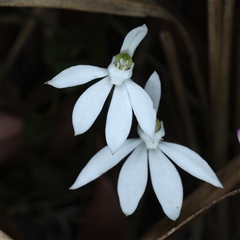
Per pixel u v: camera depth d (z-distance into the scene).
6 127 0.21
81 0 0.17
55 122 0.21
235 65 0.19
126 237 0.19
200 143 0.21
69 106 0.21
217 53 0.18
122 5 0.18
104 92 0.15
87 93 0.15
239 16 0.18
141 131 0.16
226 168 0.17
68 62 0.21
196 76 0.20
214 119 0.19
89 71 0.15
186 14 0.21
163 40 0.18
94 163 0.16
